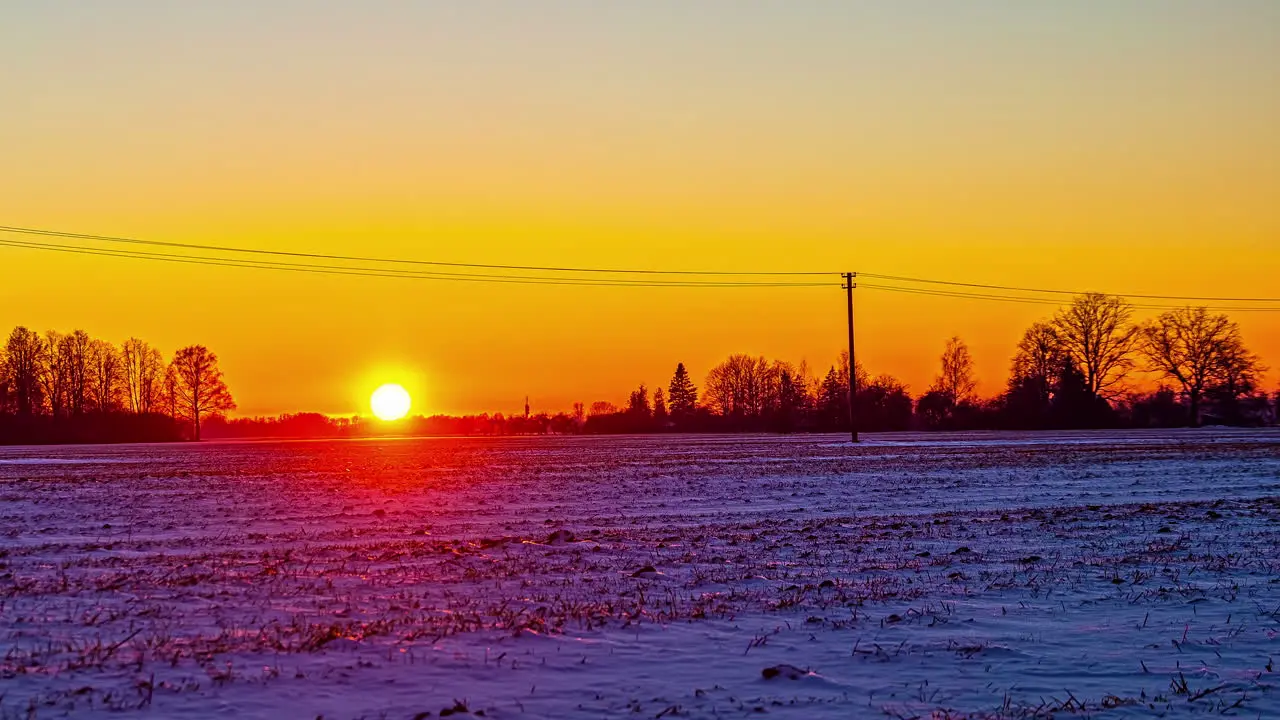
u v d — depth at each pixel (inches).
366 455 2498.8
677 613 500.7
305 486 1416.1
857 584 585.3
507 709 345.7
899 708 346.0
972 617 492.1
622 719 336.2
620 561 688.4
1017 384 4431.6
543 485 1408.7
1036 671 394.9
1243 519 925.2
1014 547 750.5
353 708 346.6
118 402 4906.5
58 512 1085.1
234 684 373.4
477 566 665.0
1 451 3095.5
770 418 4936.0
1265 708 342.6
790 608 513.3
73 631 466.9
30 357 4618.6
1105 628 467.8
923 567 652.7
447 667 399.9
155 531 907.4
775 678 384.5
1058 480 1454.2
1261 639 443.5
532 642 442.0
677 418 5418.3
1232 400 4210.1
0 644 442.3
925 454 2161.7
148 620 491.5
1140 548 736.3
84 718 333.7
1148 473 1576.0
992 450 2308.1
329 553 735.7
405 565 671.1
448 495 1258.6
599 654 422.3
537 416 6304.1
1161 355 4136.3
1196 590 553.6
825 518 986.7
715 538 816.3
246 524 957.8
